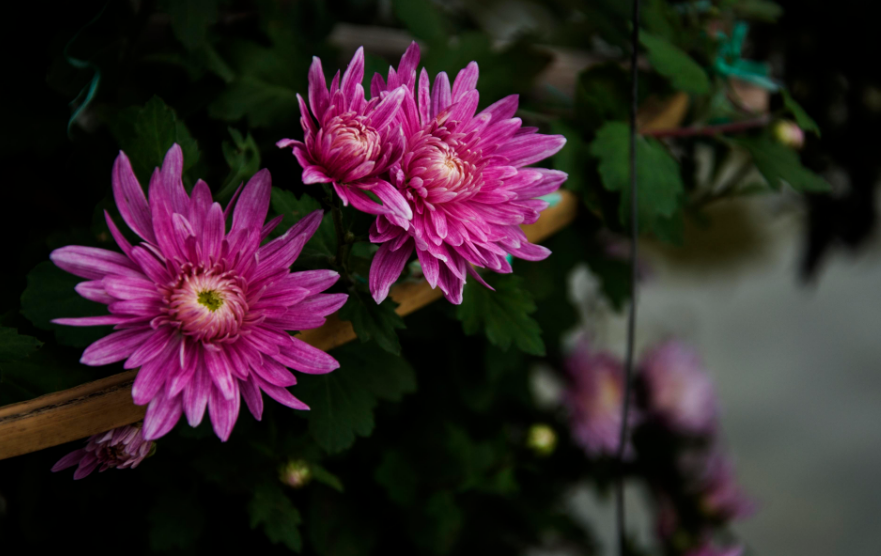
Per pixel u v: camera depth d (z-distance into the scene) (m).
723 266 1.56
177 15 0.57
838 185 0.88
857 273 1.79
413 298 0.55
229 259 0.48
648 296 1.59
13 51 0.59
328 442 0.55
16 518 0.61
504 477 0.68
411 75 0.50
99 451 0.50
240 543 0.62
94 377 0.54
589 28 0.84
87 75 0.59
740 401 1.53
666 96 0.65
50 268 0.53
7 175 0.61
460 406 0.71
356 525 0.65
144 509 0.60
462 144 0.50
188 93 0.60
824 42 0.82
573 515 0.90
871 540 1.34
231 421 0.48
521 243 0.51
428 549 0.67
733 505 0.91
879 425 1.50
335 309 0.49
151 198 0.47
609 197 0.62
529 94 0.75
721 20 0.68
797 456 1.45
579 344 0.87
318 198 0.57
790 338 1.65
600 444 0.83
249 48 0.61
